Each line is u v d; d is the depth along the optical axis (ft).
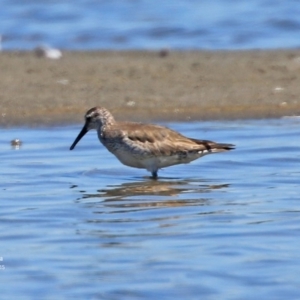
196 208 63.87
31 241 56.75
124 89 103.30
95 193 68.59
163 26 150.61
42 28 151.43
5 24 154.30
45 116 93.40
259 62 117.50
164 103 97.91
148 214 62.49
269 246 55.26
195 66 115.24
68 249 55.11
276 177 73.00
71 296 48.11
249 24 150.92
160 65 115.96
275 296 47.93
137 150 72.23
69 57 124.16
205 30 148.15
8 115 93.56
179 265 52.13
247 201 65.72
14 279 50.55
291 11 156.87
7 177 73.20
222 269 51.49
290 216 61.52
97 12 163.43
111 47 136.56
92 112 74.69
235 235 57.41
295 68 113.39
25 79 107.24
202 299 47.65
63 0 169.99
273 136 86.33
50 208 64.18
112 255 53.98
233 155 80.07
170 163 73.26
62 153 81.20
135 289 48.93
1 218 61.72
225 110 96.22
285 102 98.48
